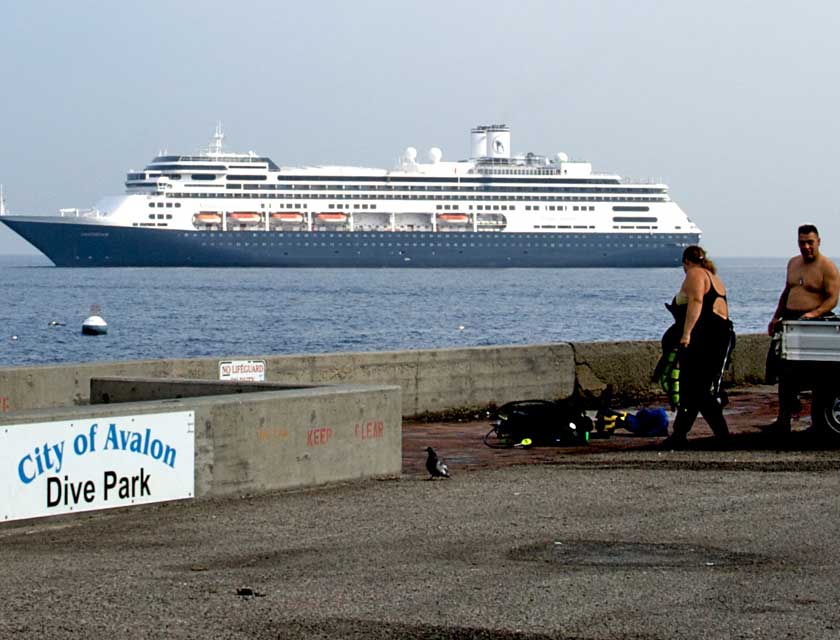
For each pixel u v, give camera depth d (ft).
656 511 44.21
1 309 398.01
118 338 282.56
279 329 312.29
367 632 29.30
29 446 42.75
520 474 53.67
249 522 43.55
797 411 66.28
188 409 47.26
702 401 61.46
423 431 73.41
